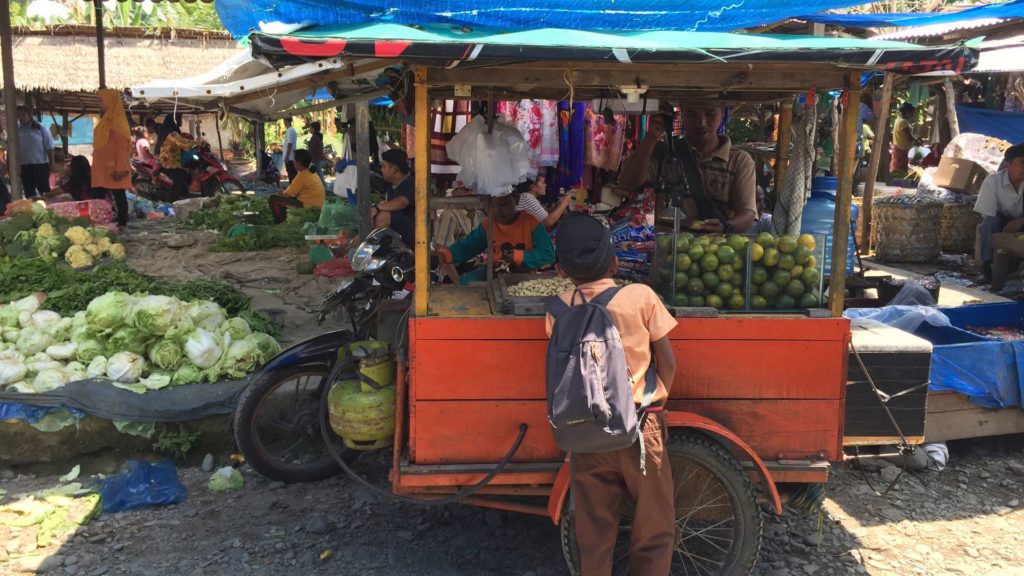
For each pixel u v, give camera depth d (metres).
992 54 6.56
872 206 9.68
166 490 4.10
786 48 2.82
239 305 5.91
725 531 3.29
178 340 4.67
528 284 3.54
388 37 2.80
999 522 3.91
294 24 3.37
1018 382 4.44
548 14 3.44
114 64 15.34
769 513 3.94
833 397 3.28
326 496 4.17
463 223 6.71
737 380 3.23
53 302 5.31
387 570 3.50
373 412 3.43
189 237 10.45
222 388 4.57
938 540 3.75
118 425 4.36
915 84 8.34
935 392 4.37
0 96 14.69
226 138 26.20
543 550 3.67
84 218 8.86
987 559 3.59
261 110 4.61
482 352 3.16
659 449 2.86
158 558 3.57
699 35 3.17
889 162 13.26
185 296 5.75
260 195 16.98
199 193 16.14
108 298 4.73
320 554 3.61
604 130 6.38
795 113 3.86
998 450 4.71
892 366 3.53
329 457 4.34
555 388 2.66
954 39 7.41
